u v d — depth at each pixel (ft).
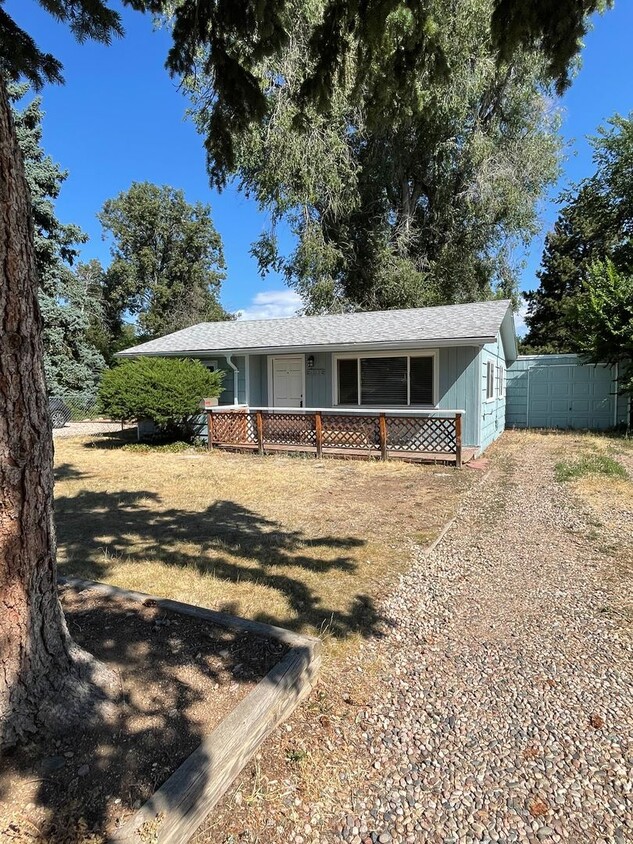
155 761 6.02
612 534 16.21
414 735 7.30
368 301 60.44
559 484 23.91
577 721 7.57
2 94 5.62
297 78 34.27
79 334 64.49
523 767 6.70
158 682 7.52
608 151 59.88
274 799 6.12
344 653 9.39
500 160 56.18
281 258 61.72
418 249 63.46
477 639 9.95
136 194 121.39
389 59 11.88
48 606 6.72
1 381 5.92
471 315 36.99
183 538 16.24
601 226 66.54
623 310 41.47
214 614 9.65
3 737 6.07
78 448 38.88
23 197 5.98
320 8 21.43
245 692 7.29
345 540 15.93
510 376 50.96
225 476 27.30
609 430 45.91
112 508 20.27
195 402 38.14
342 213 56.18
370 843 5.59
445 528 17.17
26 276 6.04
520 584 12.50
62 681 6.76
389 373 35.83
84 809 5.34
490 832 5.73
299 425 36.60
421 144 56.13
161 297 119.65
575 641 9.84
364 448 33.78
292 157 45.96
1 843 4.93
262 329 46.32
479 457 32.76
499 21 10.81
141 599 10.33
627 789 6.32
